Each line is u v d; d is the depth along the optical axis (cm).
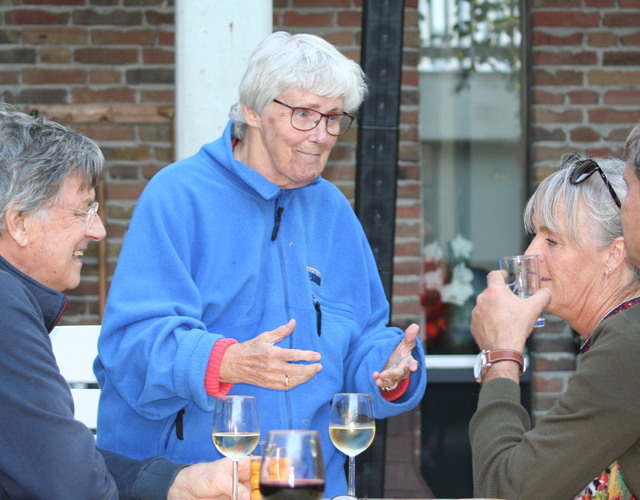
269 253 234
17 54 475
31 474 177
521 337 204
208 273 226
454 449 488
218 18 310
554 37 489
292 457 168
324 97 218
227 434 183
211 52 310
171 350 207
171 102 481
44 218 195
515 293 211
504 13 506
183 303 218
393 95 339
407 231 496
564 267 208
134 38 479
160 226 223
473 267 508
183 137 313
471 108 508
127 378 214
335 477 240
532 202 216
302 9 483
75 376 288
